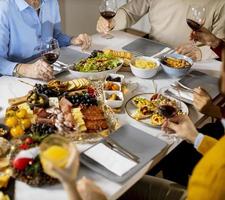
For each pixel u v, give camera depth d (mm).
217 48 2172
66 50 2246
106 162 1394
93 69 1965
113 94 1769
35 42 2316
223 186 1092
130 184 1338
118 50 2289
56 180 1291
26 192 1262
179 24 2695
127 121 1671
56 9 2457
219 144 1142
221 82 1187
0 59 2021
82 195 1130
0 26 2125
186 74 2051
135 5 2855
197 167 1168
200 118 1726
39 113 1593
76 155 920
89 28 4027
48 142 984
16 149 1394
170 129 1605
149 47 2330
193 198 1156
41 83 1914
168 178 2094
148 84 1968
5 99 1759
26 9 2186
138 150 1475
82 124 1560
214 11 2600
